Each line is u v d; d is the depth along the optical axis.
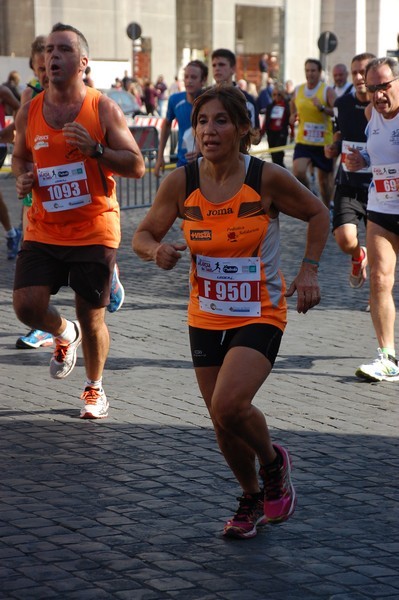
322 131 20.28
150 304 12.95
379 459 7.32
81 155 7.75
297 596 5.12
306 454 7.39
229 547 5.73
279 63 68.69
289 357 10.35
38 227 7.92
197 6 64.94
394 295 13.51
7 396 8.83
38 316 7.89
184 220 5.83
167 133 16.14
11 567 5.39
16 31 56.78
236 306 5.78
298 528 6.03
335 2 65.12
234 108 5.58
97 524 6.02
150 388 9.16
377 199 9.62
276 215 5.84
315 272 5.90
